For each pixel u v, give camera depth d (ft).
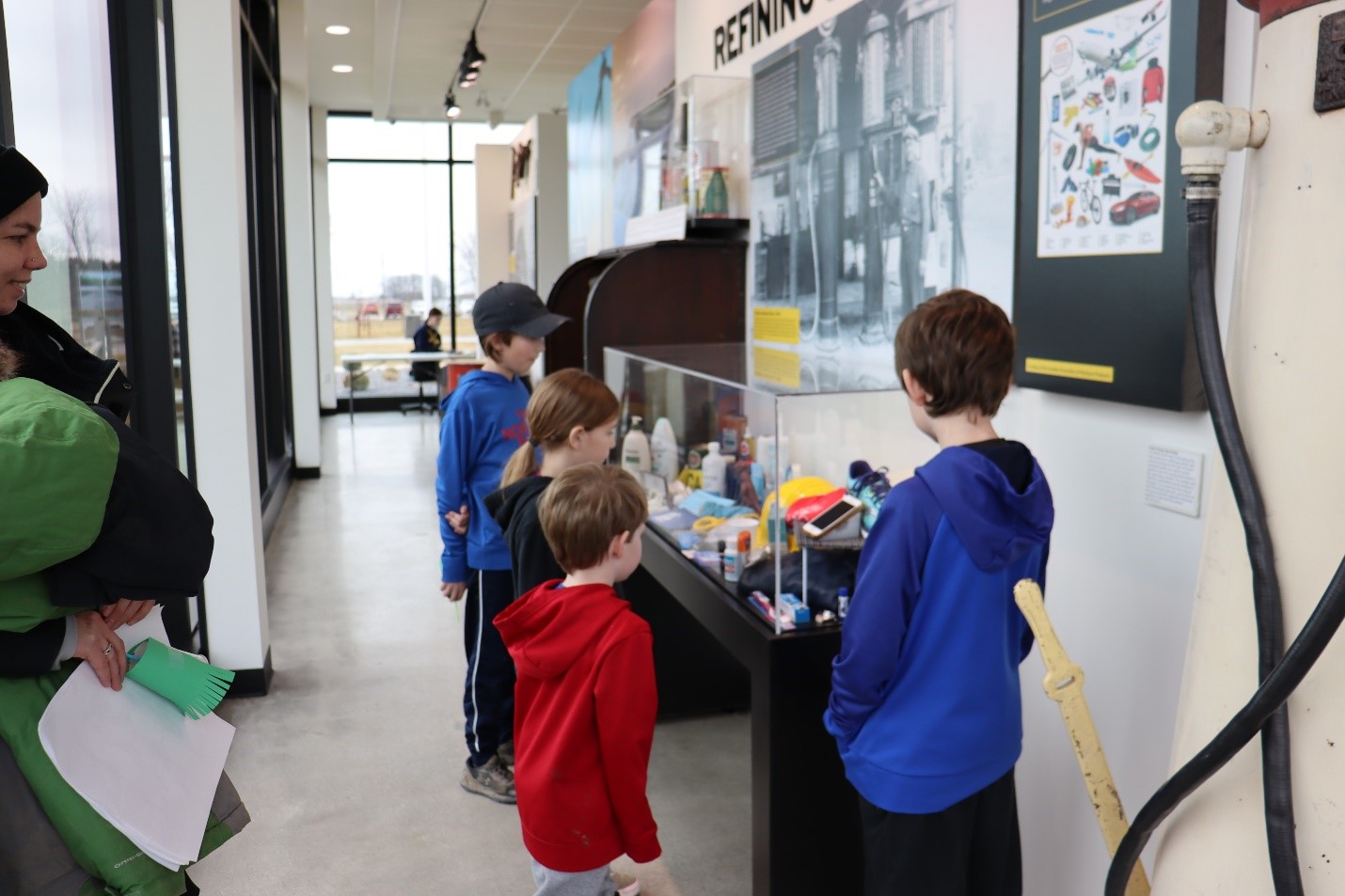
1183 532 5.88
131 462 4.17
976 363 5.08
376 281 41.70
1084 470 6.64
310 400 26.78
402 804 9.64
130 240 11.43
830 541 6.89
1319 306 3.15
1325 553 3.15
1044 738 7.20
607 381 12.23
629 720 5.99
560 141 31.45
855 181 9.80
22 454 3.61
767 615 7.13
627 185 18.76
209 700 4.62
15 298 4.24
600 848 6.26
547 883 6.36
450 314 42.55
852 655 5.19
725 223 12.90
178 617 11.60
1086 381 6.30
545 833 6.27
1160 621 6.07
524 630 6.36
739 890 8.20
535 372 24.30
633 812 6.13
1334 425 3.12
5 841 3.96
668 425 9.68
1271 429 3.30
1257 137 3.38
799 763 6.91
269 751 10.77
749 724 11.46
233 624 12.15
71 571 3.91
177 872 4.35
